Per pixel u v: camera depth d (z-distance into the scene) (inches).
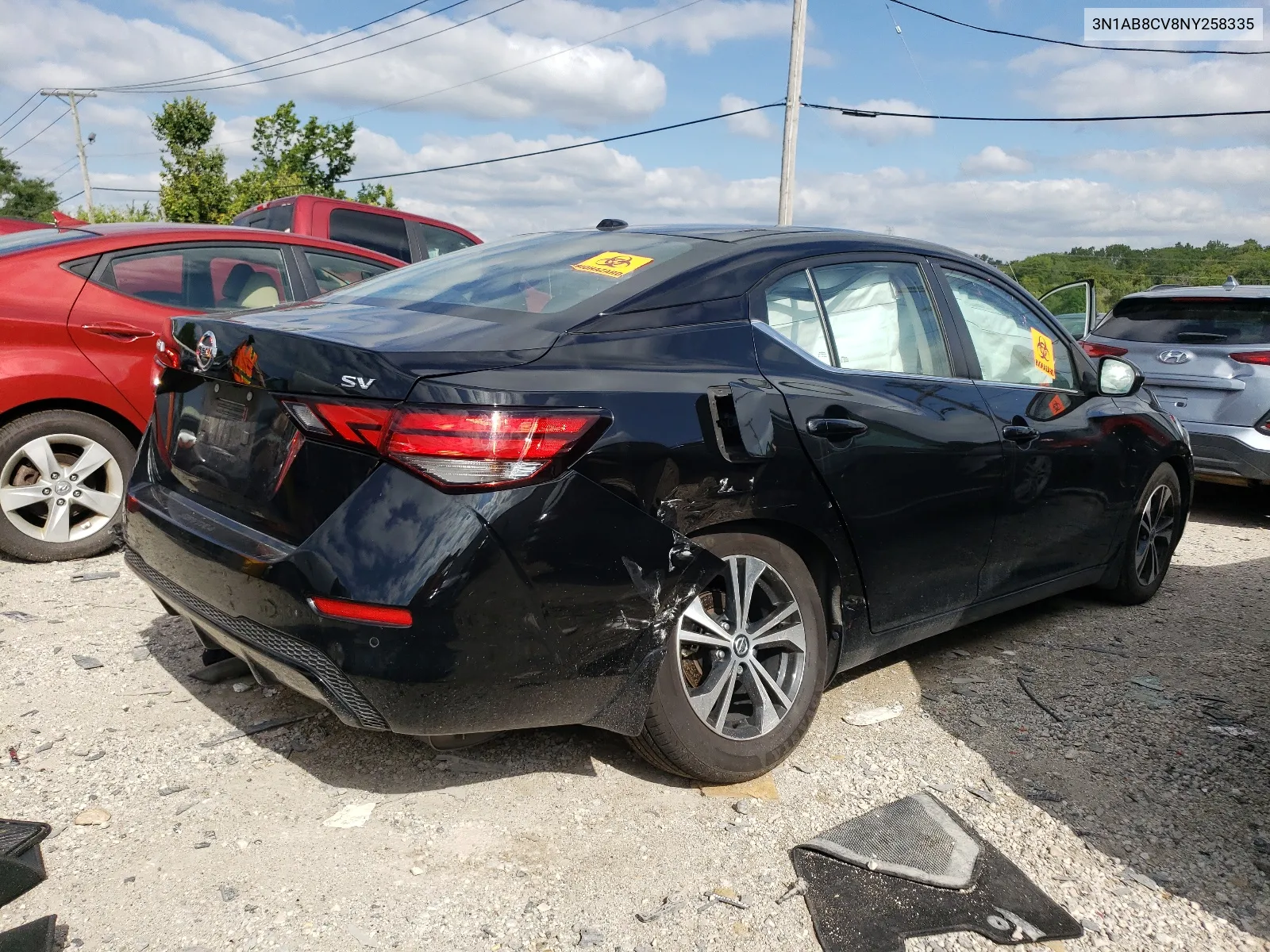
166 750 119.6
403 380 89.6
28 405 185.3
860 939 90.0
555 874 98.2
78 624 158.7
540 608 93.7
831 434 116.1
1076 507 162.4
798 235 132.0
